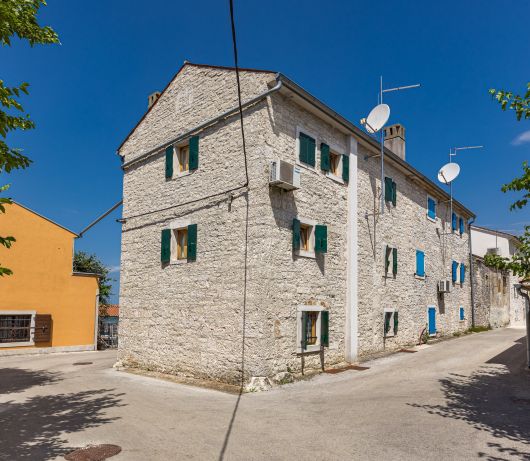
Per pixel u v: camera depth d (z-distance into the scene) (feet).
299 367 34.73
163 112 43.80
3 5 17.98
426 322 57.88
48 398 30.25
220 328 34.78
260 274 32.53
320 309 37.22
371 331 44.16
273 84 34.06
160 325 40.29
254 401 27.89
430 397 27.53
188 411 25.52
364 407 25.54
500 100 22.38
